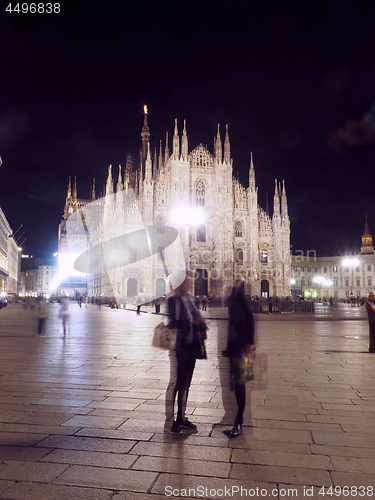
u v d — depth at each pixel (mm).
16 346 16234
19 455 5359
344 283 116875
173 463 5145
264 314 40188
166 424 6555
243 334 6328
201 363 12164
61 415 7004
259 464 5125
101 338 19250
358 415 7078
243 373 6207
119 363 12188
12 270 141875
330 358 13250
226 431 6258
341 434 6152
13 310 54781
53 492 4422
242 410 6129
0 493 4391
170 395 7910
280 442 5836
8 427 6398
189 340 6531
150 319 33938
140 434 6121
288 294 86125
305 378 10102
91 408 7414
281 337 19766
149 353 14281
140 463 5141
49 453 5422
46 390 8766
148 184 78688
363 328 25141
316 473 4887
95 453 5430
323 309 55625
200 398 8156
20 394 8414
